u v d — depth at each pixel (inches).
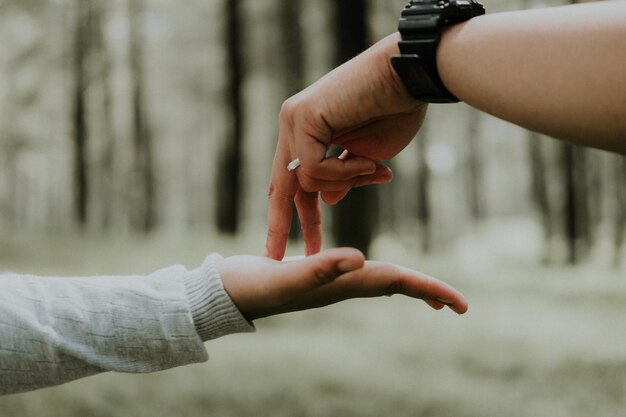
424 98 40.3
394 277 39.5
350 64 41.8
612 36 32.5
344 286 39.6
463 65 37.1
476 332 399.5
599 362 319.3
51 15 957.8
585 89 33.0
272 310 41.5
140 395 241.1
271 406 240.2
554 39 34.1
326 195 47.9
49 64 989.8
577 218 880.3
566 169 865.5
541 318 461.4
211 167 1224.2
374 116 42.2
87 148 997.8
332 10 498.6
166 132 1105.4
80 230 824.3
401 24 38.7
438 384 277.6
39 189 1438.2
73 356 41.9
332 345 345.7
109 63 964.0
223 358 300.8
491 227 1496.1
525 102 34.9
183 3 964.6
